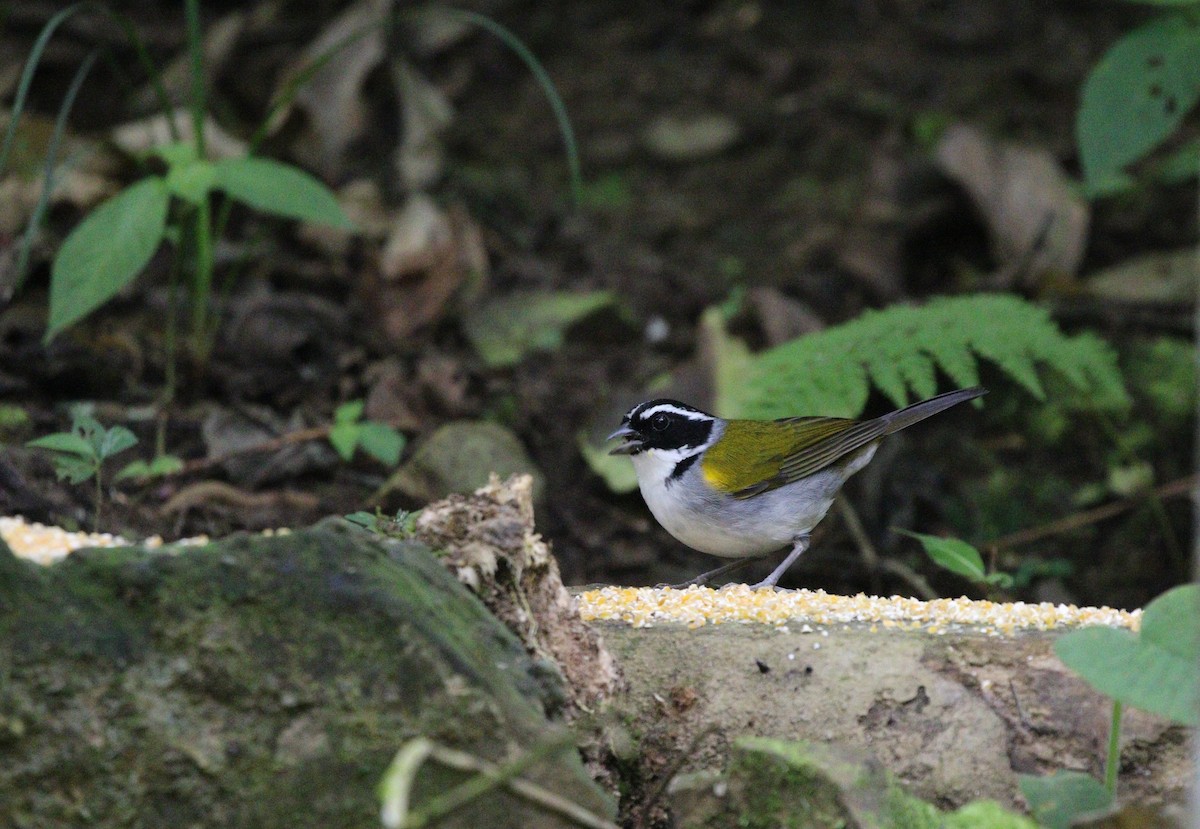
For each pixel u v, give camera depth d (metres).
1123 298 14.16
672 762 6.10
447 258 13.08
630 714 6.14
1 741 4.73
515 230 14.84
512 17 17.84
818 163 15.97
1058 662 6.09
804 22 18.03
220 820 4.89
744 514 9.59
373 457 10.98
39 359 11.04
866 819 5.04
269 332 12.09
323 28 16.05
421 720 4.98
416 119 15.32
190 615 4.94
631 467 11.34
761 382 10.72
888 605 6.95
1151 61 11.59
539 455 11.80
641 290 14.05
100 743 4.82
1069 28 17.75
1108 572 11.60
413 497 10.52
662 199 15.55
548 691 5.39
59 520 9.17
